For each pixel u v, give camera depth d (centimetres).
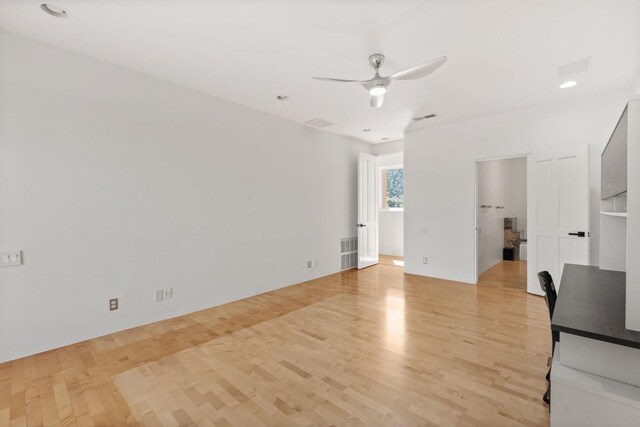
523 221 710
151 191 319
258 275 427
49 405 189
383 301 394
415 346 266
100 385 210
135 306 309
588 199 361
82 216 275
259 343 274
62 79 263
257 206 425
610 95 354
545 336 283
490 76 311
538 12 209
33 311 251
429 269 519
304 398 195
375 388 205
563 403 129
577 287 208
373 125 499
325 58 276
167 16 215
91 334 281
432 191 511
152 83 318
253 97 374
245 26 227
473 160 463
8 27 230
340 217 570
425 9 207
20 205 244
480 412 179
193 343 274
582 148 362
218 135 377
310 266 509
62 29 233
